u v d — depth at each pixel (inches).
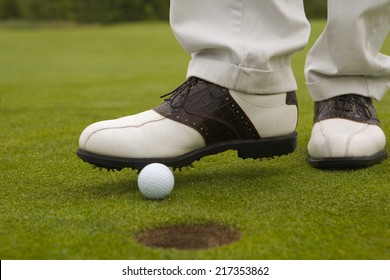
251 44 54.7
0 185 58.2
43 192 56.6
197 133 56.1
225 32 54.9
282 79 56.4
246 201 53.7
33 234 49.9
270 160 62.7
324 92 62.0
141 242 49.4
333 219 51.1
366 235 49.4
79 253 48.0
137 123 56.3
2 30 628.7
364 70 60.8
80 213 52.4
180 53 279.0
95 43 380.5
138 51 301.3
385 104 93.4
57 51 314.0
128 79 155.8
